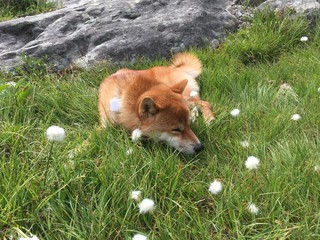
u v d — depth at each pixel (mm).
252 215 795
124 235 763
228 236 781
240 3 1885
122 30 1601
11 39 1625
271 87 1272
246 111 1144
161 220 790
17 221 772
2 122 1063
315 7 1739
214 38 1673
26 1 2146
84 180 861
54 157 897
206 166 973
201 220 806
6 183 818
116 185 841
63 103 1207
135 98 1062
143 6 1731
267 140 1024
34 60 1460
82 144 961
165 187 852
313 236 746
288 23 1658
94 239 750
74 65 1501
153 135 1016
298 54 1516
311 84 1257
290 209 818
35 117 1138
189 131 1021
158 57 1568
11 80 1385
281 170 893
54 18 1688
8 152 961
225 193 838
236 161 949
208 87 1325
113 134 1042
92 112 1178
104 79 1291
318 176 865
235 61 1477
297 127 1071
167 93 1046
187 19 1656
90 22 1656
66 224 761
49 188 821
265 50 1536
